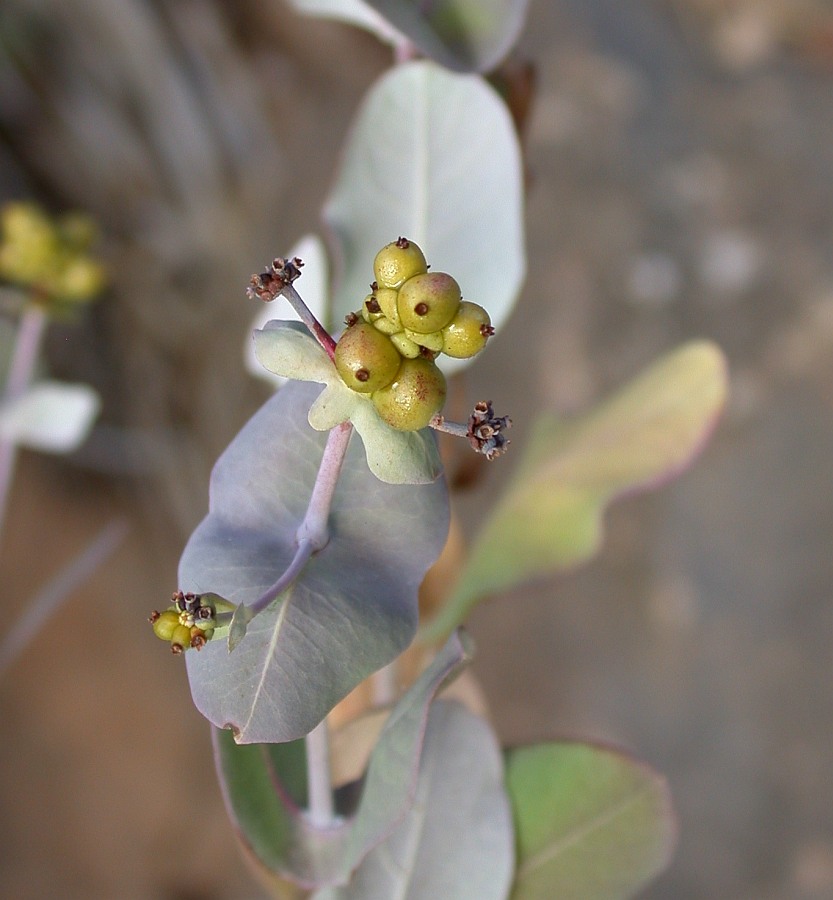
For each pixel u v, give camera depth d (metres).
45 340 0.63
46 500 0.69
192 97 0.71
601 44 1.24
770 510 0.96
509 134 0.25
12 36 0.61
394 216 0.26
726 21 1.29
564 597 0.91
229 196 0.72
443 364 0.26
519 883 0.23
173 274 0.69
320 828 0.22
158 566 0.71
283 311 0.27
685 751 0.87
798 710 0.88
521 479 0.29
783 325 1.06
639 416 0.27
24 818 0.67
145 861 0.69
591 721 0.86
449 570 0.31
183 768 0.72
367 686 0.26
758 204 1.15
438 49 0.25
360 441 0.20
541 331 0.98
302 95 0.83
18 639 0.33
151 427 0.68
